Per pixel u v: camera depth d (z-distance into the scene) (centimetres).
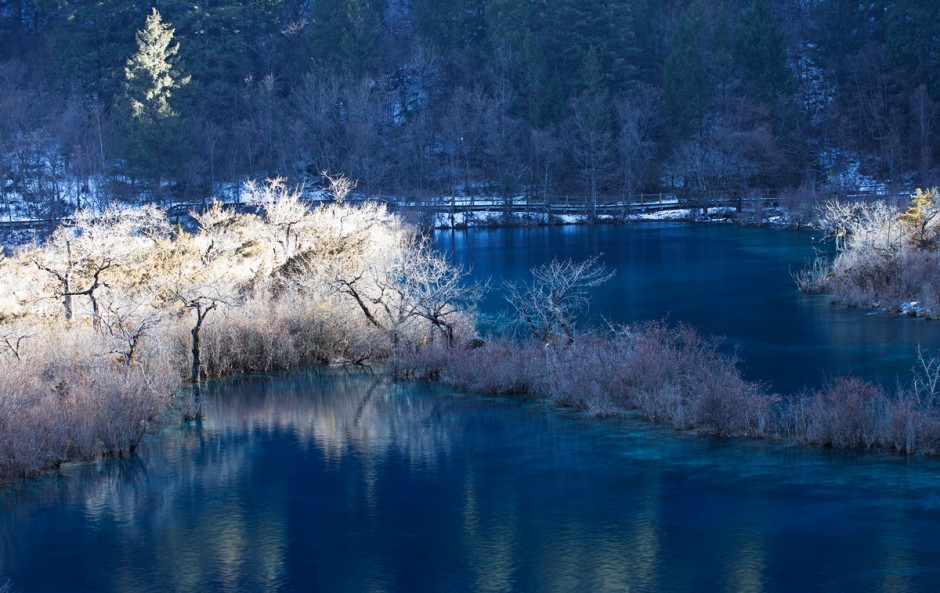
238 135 8944
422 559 1667
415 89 10988
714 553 1642
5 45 11112
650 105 9800
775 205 8875
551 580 1565
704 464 2102
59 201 7562
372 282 3481
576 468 2109
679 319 3838
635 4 11112
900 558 1597
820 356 3052
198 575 1633
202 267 3481
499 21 10819
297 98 9569
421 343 3272
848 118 9800
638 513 1836
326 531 1808
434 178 9512
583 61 10025
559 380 2728
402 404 2750
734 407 2345
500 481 2048
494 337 3391
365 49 10219
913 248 4216
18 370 2502
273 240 4022
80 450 2319
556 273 3450
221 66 9706
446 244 7281
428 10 11525
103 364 2600
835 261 4609
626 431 2383
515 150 9412
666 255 6206
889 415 2183
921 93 8869
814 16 11769
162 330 3039
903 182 8900
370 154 8862
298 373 3209
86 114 8862
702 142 9606
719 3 11644
